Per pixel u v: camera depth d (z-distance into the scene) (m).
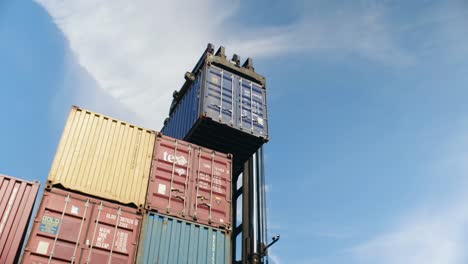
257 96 21.06
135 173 13.62
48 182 11.86
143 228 12.36
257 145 19.70
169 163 14.48
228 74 20.78
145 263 11.69
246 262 16.88
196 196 14.10
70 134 13.26
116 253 11.52
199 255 12.72
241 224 18.31
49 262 10.48
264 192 18.83
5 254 10.66
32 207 11.91
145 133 14.82
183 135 20.03
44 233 10.86
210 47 22.17
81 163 12.83
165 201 13.45
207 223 13.65
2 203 11.55
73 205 11.78
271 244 16.41
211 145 19.75
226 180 15.25
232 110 19.38
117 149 13.87
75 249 11.01
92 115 14.12
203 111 18.38
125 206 12.73
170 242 12.50
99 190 12.62
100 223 11.84
